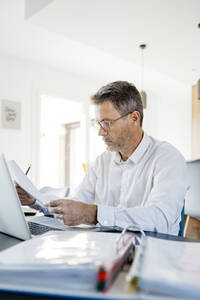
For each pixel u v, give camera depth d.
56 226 0.88
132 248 0.48
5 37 3.55
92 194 1.40
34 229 0.84
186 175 1.07
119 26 2.95
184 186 1.00
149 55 3.79
